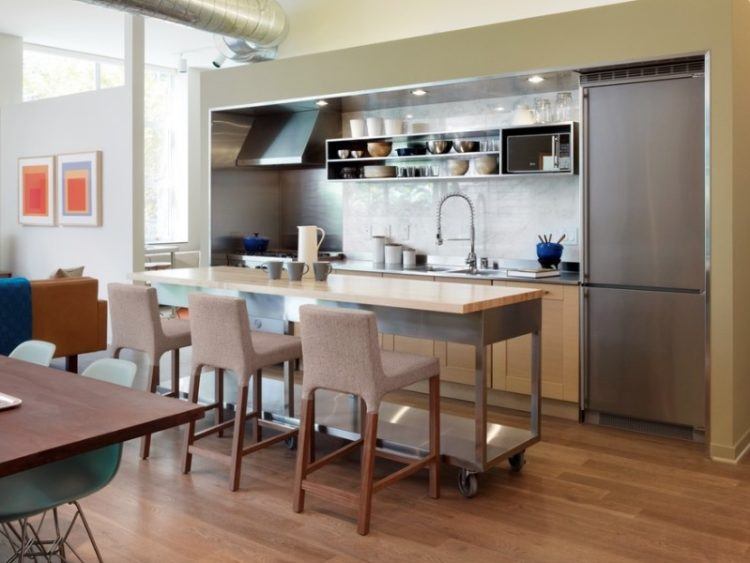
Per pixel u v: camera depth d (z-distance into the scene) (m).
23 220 8.37
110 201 7.35
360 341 2.94
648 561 2.74
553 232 5.46
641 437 4.30
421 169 5.98
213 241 6.77
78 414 2.01
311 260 4.29
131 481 3.52
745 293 4.12
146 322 3.80
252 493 3.39
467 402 5.11
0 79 8.48
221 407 4.24
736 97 3.92
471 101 5.79
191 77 10.20
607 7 4.29
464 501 3.31
